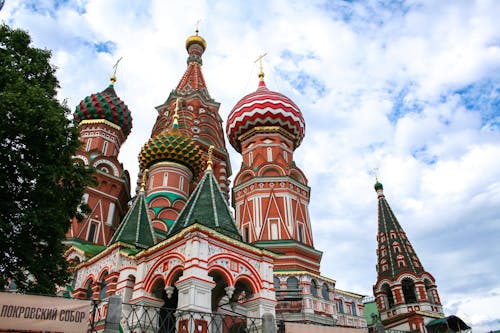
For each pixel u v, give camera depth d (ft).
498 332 116.16
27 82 54.85
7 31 57.11
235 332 70.69
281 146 136.26
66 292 77.51
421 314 137.39
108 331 37.73
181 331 50.72
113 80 147.33
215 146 148.15
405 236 166.91
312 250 116.16
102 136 130.82
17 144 49.37
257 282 62.49
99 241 110.01
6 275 49.42
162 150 115.55
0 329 34.17
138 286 63.31
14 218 48.37
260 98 140.67
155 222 101.40
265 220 118.11
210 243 59.26
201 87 170.71
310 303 101.30
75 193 55.52
